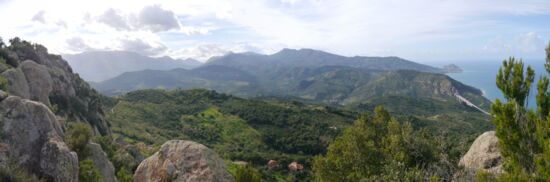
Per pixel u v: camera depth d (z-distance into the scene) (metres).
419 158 31.42
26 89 57.31
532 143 16.05
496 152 26.80
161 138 136.00
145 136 126.38
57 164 23.00
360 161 33.69
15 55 75.25
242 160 126.75
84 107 84.94
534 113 16.33
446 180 25.45
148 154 82.56
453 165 26.86
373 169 32.47
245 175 29.66
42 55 88.88
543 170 14.12
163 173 25.02
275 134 165.88
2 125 22.94
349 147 34.59
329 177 35.38
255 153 133.00
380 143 35.78
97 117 91.25
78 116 79.44
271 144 157.88
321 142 153.00
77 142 32.50
